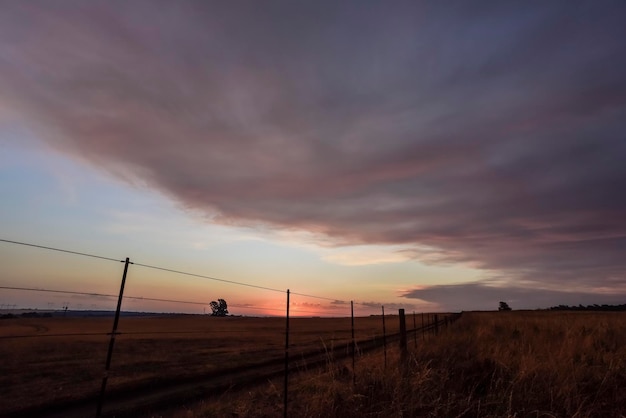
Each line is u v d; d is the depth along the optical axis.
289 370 16.03
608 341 14.47
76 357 23.44
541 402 7.01
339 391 7.31
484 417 6.41
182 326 64.44
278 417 7.53
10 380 15.41
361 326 67.62
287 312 7.87
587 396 7.05
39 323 64.19
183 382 14.80
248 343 32.28
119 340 37.22
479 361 9.62
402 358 10.38
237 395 11.48
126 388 13.75
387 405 6.65
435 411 6.36
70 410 11.04
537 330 20.48
